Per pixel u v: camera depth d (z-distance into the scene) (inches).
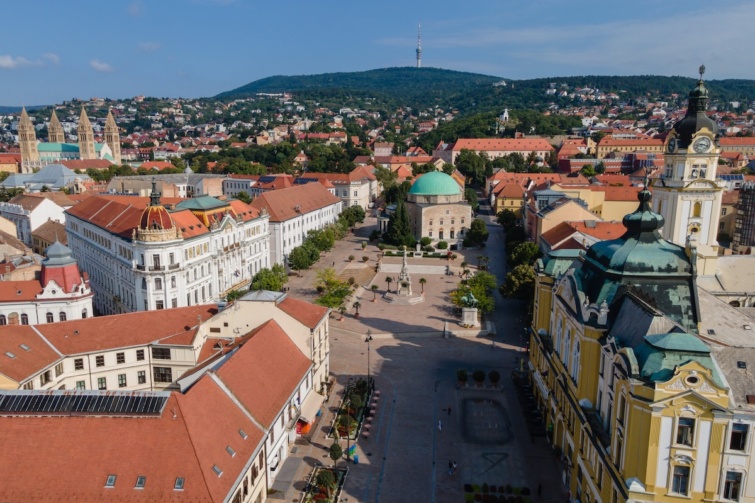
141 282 5039.4
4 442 2329.0
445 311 5816.9
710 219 4111.7
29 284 4451.3
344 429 3408.0
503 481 2950.3
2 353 3166.8
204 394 2588.6
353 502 2780.5
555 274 3627.0
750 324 2957.7
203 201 5984.3
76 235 6786.4
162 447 2298.2
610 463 2267.5
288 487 2896.2
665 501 2069.4
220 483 2272.4
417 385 4094.5
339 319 5536.4
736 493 2033.7
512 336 5093.5
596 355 2564.0
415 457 3174.2
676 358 2052.2
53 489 2210.9
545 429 3454.7
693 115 4089.6
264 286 5743.1
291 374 3324.3
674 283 2608.3
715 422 1984.5
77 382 3506.4
